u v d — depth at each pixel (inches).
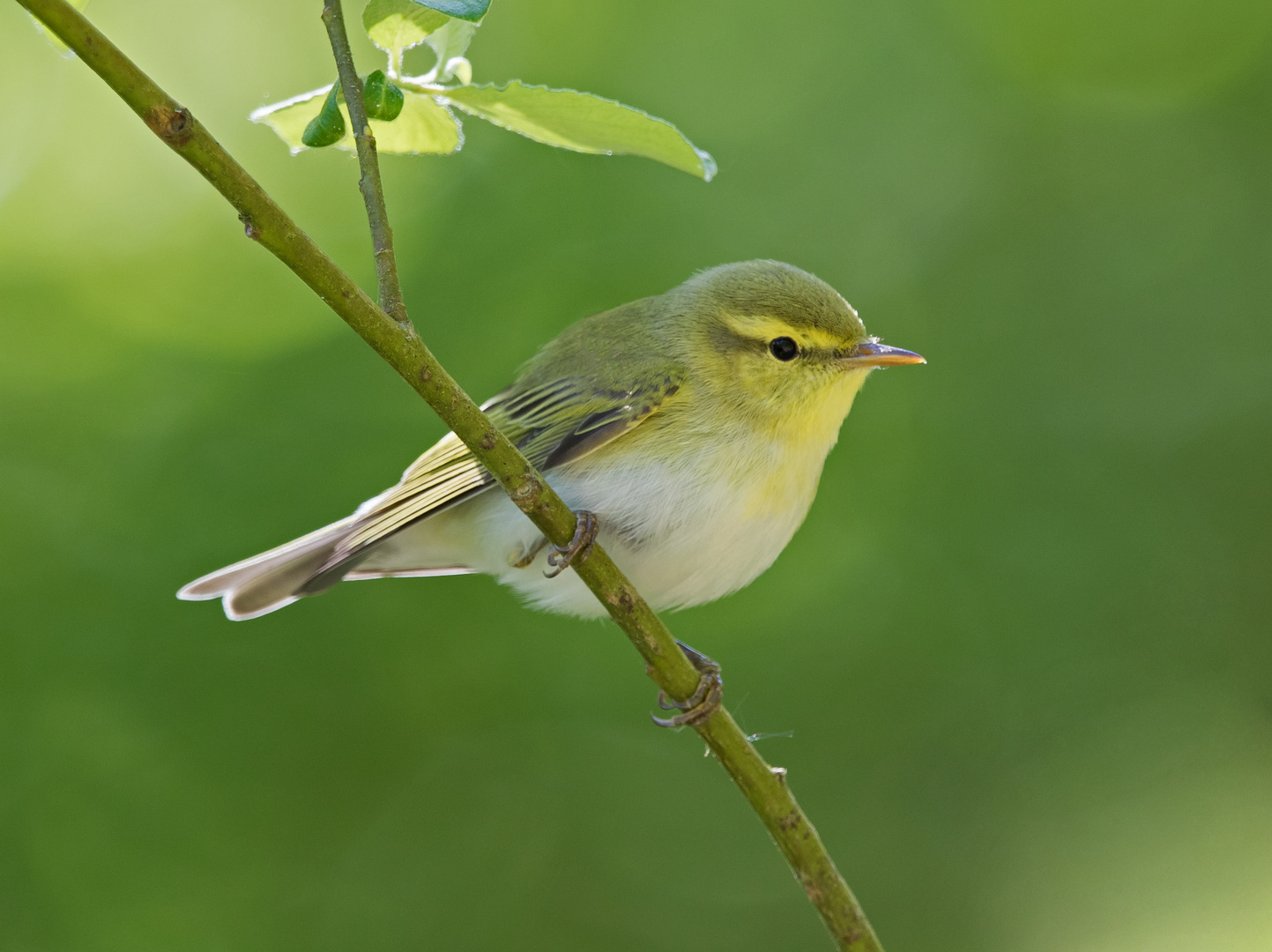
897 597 505.0
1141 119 569.9
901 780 485.7
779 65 571.5
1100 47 573.0
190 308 513.7
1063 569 510.9
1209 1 568.4
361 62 535.5
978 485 524.7
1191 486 521.7
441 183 532.1
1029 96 576.4
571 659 490.6
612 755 495.5
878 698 493.7
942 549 513.7
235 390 496.1
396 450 487.5
